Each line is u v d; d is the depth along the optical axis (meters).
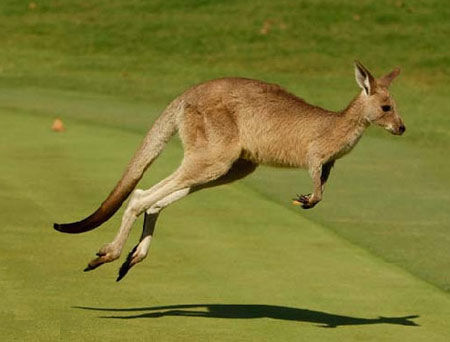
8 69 62.06
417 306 21.83
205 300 21.42
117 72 62.53
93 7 75.25
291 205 30.92
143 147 21.66
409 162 38.50
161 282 22.56
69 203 29.38
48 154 36.75
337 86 59.16
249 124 21.11
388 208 31.00
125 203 30.31
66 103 50.50
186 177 21.09
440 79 61.97
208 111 21.11
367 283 23.33
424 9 73.69
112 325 19.34
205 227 27.69
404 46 67.81
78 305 20.59
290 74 62.78
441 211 30.75
